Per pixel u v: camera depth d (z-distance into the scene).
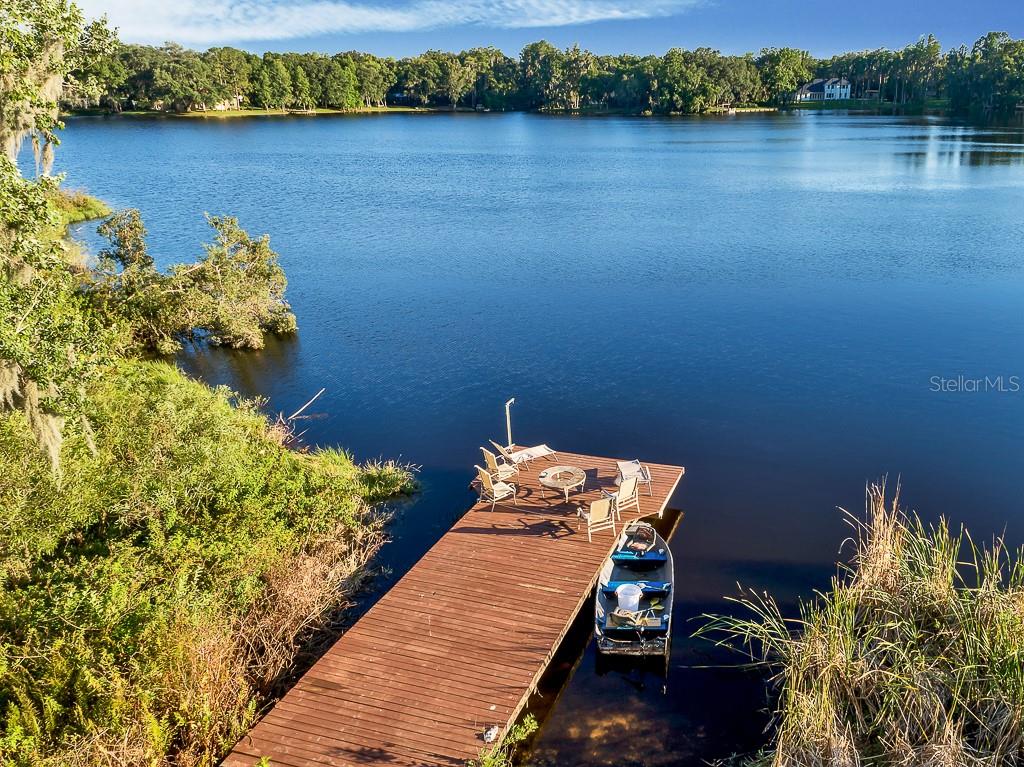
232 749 10.95
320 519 17.86
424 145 127.50
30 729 10.15
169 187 78.94
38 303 13.48
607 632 14.14
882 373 28.97
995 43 168.25
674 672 14.09
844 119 179.12
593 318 36.62
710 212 64.19
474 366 30.94
